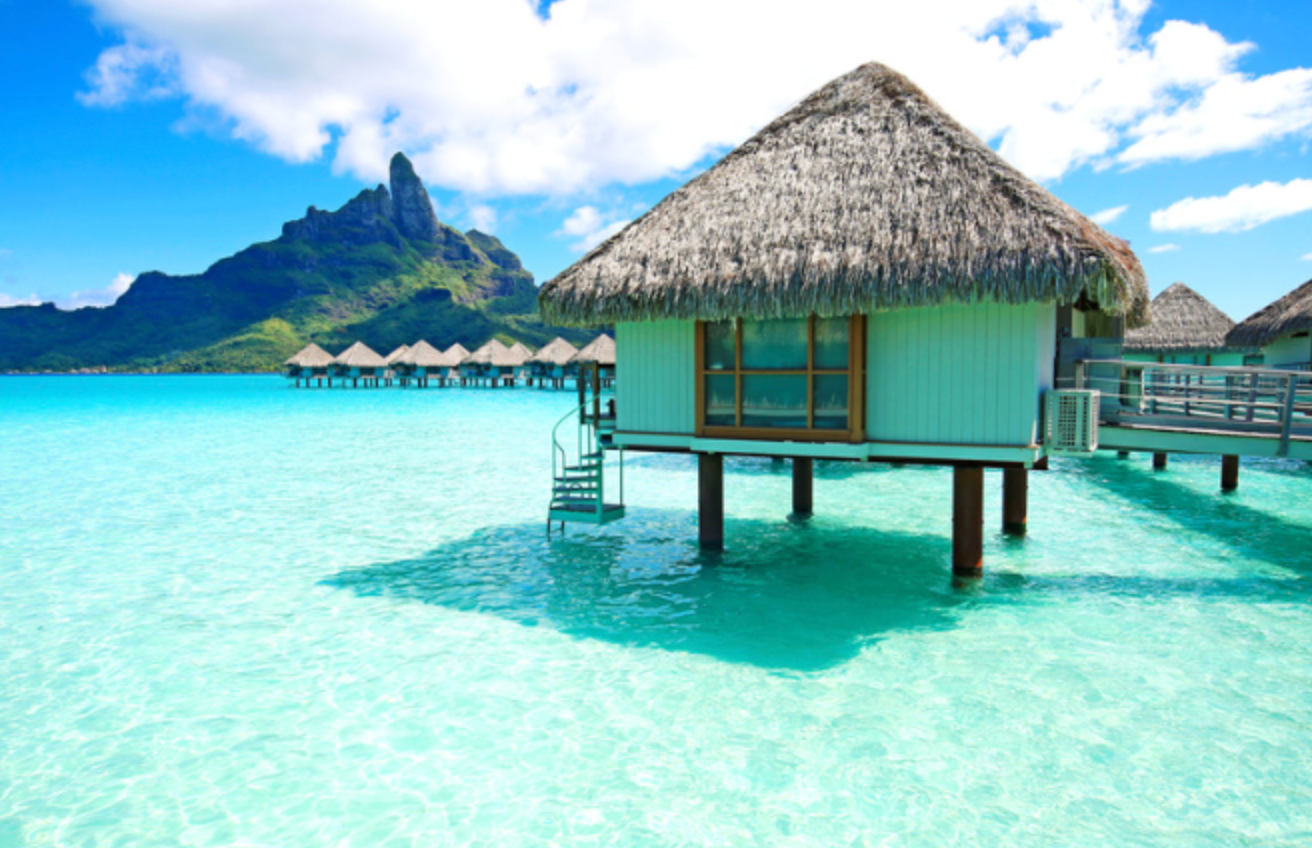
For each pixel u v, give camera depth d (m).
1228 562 10.02
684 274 8.56
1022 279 7.04
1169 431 8.77
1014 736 5.61
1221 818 4.63
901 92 9.19
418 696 6.44
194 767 5.39
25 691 6.62
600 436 10.53
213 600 9.06
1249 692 6.27
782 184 8.92
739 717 5.97
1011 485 11.40
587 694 6.42
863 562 10.25
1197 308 25.25
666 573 9.89
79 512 14.21
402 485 17.02
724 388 8.96
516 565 10.40
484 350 72.44
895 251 7.61
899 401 8.20
